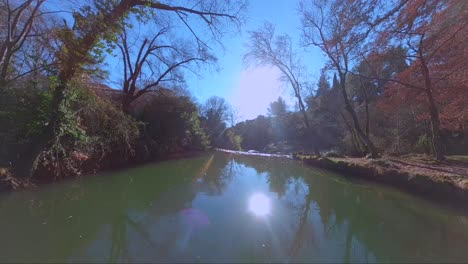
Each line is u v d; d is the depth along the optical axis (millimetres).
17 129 7926
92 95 10172
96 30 8914
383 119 24047
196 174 13641
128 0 9656
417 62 12188
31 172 7934
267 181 12273
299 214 7016
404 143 21328
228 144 44344
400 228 5918
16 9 8406
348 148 24500
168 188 9734
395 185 9453
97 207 7062
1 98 7793
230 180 12375
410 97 13883
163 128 19406
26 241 4918
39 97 8461
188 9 11172
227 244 4949
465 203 6789
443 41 8125
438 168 10422
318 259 4469
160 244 4906
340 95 23703
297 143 38500
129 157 14328
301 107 22844
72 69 8852
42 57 9742
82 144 10188
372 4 5000
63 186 8805
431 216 6617
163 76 18391
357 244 5086
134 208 7094
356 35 5625
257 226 5977
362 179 11516
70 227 5637
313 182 11797
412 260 4449
